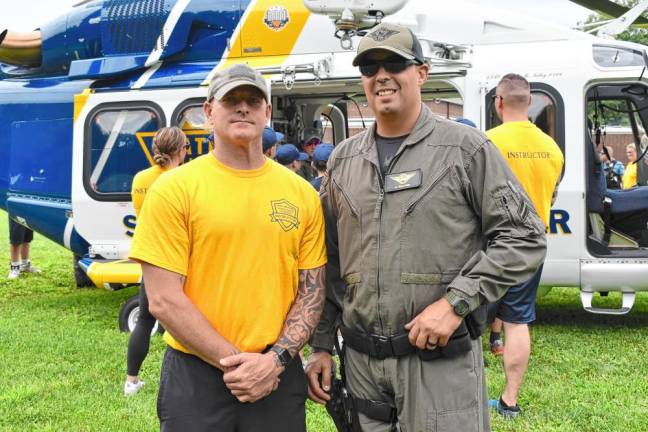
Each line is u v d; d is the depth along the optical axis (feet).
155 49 20.70
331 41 19.67
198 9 20.49
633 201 19.10
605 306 23.16
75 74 21.29
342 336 8.21
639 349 17.48
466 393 7.53
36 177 21.58
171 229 7.26
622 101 20.11
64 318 21.43
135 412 13.19
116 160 20.44
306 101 23.47
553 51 18.94
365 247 7.71
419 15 19.61
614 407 13.28
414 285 7.46
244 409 7.50
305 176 22.44
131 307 19.44
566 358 16.58
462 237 7.49
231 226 7.34
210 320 7.42
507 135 12.96
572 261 18.63
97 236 20.59
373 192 7.69
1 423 12.67
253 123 7.40
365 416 8.05
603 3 21.47
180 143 15.57
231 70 7.38
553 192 13.25
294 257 7.78
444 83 20.11
